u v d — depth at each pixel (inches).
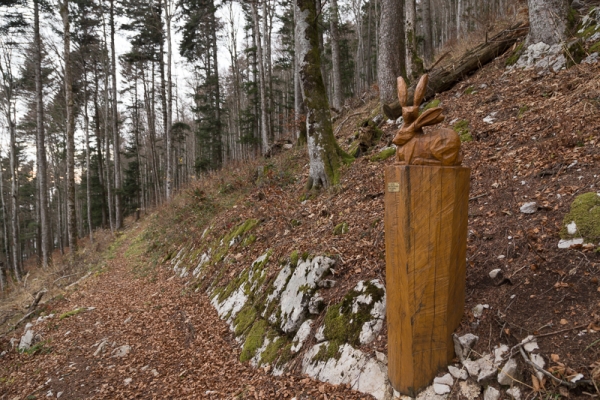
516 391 90.7
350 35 1409.9
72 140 562.9
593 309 97.2
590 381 82.1
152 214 712.4
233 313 215.8
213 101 991.0
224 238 312.0
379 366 121.0
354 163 278.5
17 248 661.9
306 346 152.0
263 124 631.8
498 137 205.2
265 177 371.2
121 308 289.1
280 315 175.8
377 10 1038.4
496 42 312.5
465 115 251.6
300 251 196.7
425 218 100.6
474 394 97.1
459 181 102.0
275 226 261.9
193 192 498.0
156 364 192.7
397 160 113.7
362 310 141.6
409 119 109.7
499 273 121.3
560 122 176.7
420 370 104.3
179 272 346.0
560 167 152.2
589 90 185.2
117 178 853.2
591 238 114.1
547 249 120.1
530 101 217.6
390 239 108.4
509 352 97.5
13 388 198.8
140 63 972.6
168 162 686.5
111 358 208.5
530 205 140.0
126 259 490.6
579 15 260.1
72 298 361.1
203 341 203.6
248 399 142.1
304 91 283.0
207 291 268.8
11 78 693.3
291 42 916.6
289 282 185.6
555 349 92.5
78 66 826.8
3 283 560.1
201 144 975.6
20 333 284.5
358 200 225.3
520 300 109.8
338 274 166.4
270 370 156.3
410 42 411.8
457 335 107.7
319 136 279.0
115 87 847.1
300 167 380.8
